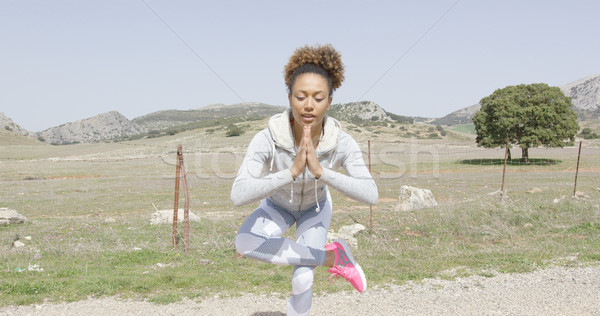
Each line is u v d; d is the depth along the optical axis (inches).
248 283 224.7
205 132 4084.6
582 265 240.7
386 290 207.8
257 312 178.1
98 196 745.6
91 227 401.4
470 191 729.6
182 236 344.8
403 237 346.3
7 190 849.5
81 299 195.5
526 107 1624.0
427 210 463.5
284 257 100.6
